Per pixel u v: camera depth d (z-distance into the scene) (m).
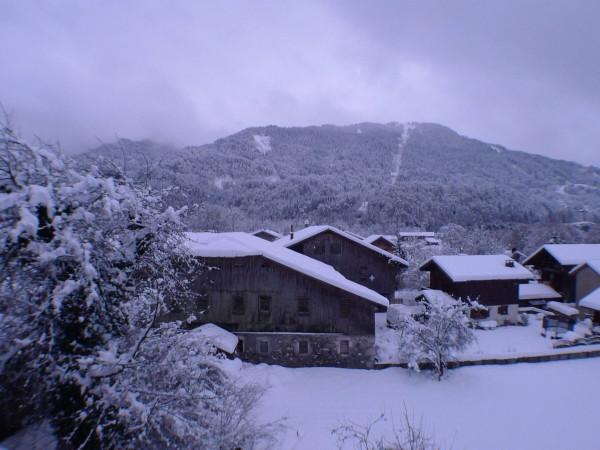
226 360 17.20
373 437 13.16
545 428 14.07
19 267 7.27
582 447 12.93
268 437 11.60
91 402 7.23
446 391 17.12
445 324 18.48
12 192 7.04
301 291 19.47
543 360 21.02
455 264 30.97
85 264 6.77
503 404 15.95
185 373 8.46
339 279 20.58
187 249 10.79
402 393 16.88
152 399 7.93
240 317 19.66
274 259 19.09
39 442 8.13
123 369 7.22
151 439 8.49
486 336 26.86
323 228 30.36
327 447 12.50
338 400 16.08
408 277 44.44
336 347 19.48
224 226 68.44
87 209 7.88
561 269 34.91
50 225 6.89
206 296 19.70
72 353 7.96
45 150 7.54
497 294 29.92
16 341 7.03
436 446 12.68
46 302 7.01
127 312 8.84
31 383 8.00
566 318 26.88
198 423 8.36
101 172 9.10
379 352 21.67
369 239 52.53
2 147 7.25
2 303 7.31
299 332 19.52
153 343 8.91
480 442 13.09
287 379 18.05
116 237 8.73
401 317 23.22
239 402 10.16
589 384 18.03
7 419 8.49
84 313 7.93
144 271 10.12
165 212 9.17
